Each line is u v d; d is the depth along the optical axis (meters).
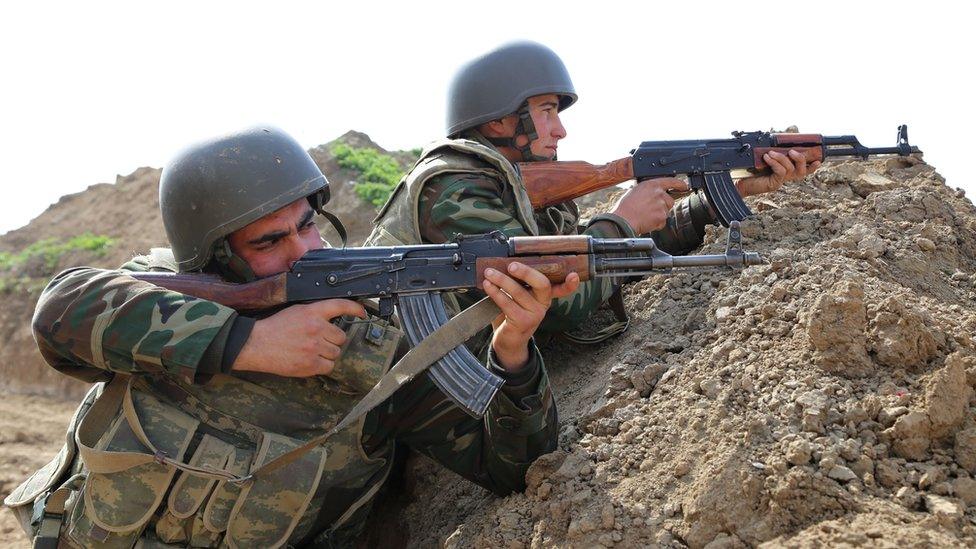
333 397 3.24
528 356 3.09
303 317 2.95
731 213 4.45
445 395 3.08
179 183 3.07
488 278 2.92
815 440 2.82
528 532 3.09
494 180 3.95
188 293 3.03
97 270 3.11
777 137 4.62
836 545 2.49
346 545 3.66
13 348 10.47
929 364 3.02
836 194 4.77
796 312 3.41
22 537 5.68
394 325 3.41
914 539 2.45
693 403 3.20
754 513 2.71
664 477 2.99
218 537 3.12
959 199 4.70
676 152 4.47
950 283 3.93
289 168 3.11
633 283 4.47
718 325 3.61
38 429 8.38
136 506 3.03
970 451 2.73
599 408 3.46
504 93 4.25
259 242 3.08
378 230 4.10
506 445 3.19
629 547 2.81
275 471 3.07
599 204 6.32
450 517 3.69
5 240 12.70
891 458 2.79
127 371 2.96
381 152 11.48
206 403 3.13
